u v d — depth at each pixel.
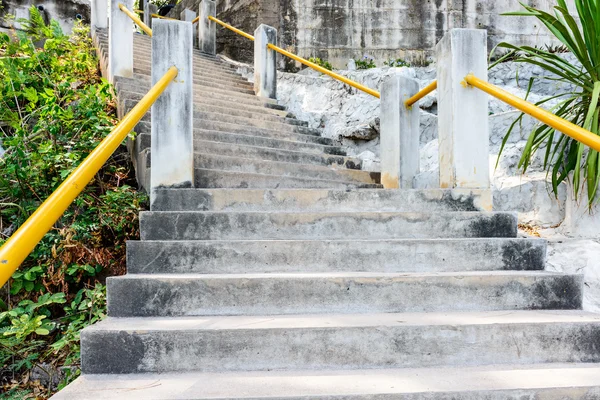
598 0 2.97
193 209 2.79
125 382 1.63
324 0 7.48
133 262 2.28
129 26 5.36
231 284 2.07
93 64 6.32
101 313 2.60
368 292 2.12
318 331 1.80
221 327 1.80
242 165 3.74
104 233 3.11
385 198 3.00
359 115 6.22
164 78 2.71
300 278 2.09
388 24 7.39
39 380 2.41
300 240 2.40
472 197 3.02
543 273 2.30
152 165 2.83
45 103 3.54
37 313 2.74
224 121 5.02
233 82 6.63
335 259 2.39
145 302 2.03
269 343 1.79
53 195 1.56
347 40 7.43
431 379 1.67
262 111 5.75
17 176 3.07
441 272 2.38
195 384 1.60
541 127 3.34
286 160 4.39
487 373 1.74
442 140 3.20
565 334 1.90
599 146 1.93
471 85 3.03
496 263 2.48
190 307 2.04
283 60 7.54
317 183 3.71
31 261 2.87
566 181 3.65
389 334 1.83
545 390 1.57
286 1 7.59
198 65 6.93
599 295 3.01
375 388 1.57
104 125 3.80
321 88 6.86
